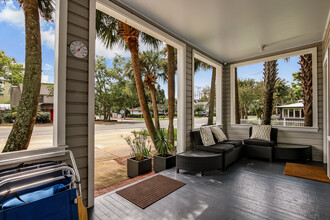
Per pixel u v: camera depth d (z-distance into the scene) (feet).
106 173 11.79
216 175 10.36
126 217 6.31
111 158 15.25
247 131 16.87
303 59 17.28
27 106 6.10
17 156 5.42
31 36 6.20
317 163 12.61
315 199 7.51
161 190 8.34
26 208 3.63
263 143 13.39
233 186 8.82
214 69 23.41
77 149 6.86
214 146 12.00
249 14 9.74
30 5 6.20
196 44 13.94
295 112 31.01
